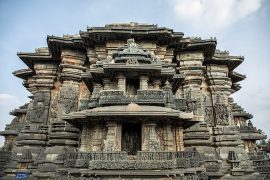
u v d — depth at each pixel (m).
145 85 19.75
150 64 19.31
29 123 37.88
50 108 35.97
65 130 30.02
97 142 18.22
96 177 15.75
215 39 33.97
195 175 17.53
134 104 17.75
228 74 43.59
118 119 17.66
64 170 17.92
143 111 17.05
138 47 22.45
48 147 30.33
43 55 36.75
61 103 31.92
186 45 33.94
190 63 35.28
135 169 16.02
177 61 35.97
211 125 36.56
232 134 35.44
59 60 37.50
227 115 36.81
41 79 36.94
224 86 38.88
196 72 34.91
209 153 30.91
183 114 18.39
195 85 34.66
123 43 30.95
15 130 44.47
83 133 19.11
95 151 17.53
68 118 18.25
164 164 16.14
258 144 49.84
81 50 34.47
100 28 29.80
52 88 37.19
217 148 34.56
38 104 35.44
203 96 37.09
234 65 40.41
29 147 32.62
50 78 37.12
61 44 33.19
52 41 32.44
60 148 29.19
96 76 20.64
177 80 23.22
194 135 31.47
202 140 31.25
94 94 21.02
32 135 33.09
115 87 20.44
